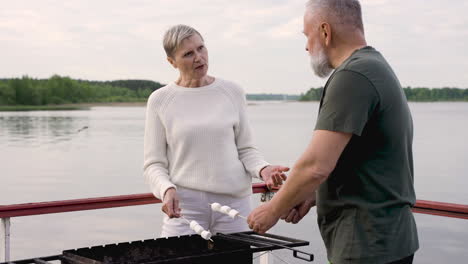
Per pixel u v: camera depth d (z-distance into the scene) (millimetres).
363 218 2037
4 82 113188
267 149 35250
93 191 19594
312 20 2186
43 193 19375
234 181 2977
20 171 25812
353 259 2041
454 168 25594
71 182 21938
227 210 2494
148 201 3123
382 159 2029
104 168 26766
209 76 3102
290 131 59812
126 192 19312
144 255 2311
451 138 50031
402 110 2051
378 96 1967
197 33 2955
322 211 2176
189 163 2957
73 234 10141
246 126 3117
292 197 2066
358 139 2025
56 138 49688
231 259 2318
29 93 115875
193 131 2932
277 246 2367
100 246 2346
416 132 60406
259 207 2203
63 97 118875
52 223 11125
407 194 2102
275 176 2818
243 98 3121
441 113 141500
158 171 2965
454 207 2707
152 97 3043
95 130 62750
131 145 41281
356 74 1966
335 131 1969
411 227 2107
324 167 1987
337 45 2156
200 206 2965
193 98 3000
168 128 2984
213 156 2947
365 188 2037
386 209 2031
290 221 2514
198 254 2238
